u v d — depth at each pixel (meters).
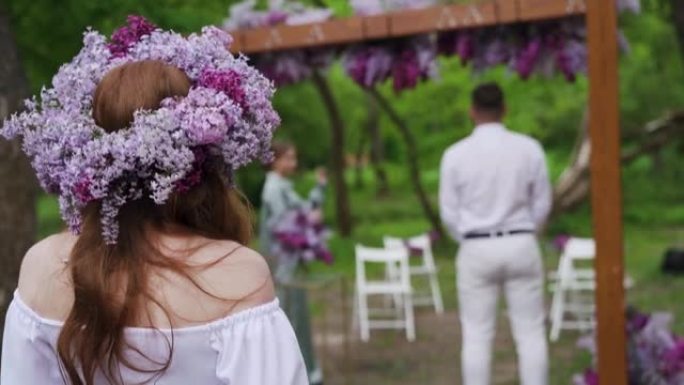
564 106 17.53
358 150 25.94
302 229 5.74
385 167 24.58
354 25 4.52
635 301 9.53
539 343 4.50
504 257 4.42
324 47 4.78
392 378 6.55
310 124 19.75
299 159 21.27
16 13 4.61
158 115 1.49
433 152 20.61
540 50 4.36
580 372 6.45
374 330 8.30
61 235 1.66
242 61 1.68
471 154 4.48
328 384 6.34
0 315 3.47
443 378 6.55
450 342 7.73
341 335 8.07
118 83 1.55
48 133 1.56
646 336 4.26
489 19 4.21
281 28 4.66
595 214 3.63
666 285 10.41
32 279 1.59
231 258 1.52
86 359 1.46
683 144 19.73
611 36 3.57
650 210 17.72
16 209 3.56
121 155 1.47
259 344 1.48
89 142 1.49
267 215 5.77
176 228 1.55
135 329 1.46
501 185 4.43
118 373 1.46
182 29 4.77
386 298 9.11
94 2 4.62
